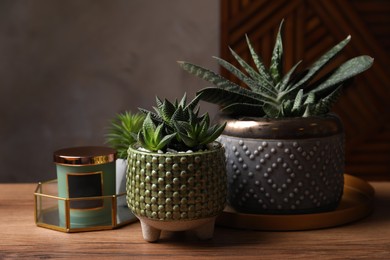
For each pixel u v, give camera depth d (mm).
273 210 651
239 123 653
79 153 667
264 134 637
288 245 602
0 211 731
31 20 1818
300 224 642
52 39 1828
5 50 1832
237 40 1734
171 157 567
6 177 1895
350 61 711
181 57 1811
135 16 1805
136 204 590
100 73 1840
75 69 1841
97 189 663
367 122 1824
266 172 643
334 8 1730
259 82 711
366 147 1837
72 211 662
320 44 1741
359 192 786
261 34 1728
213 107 1811
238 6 1723
